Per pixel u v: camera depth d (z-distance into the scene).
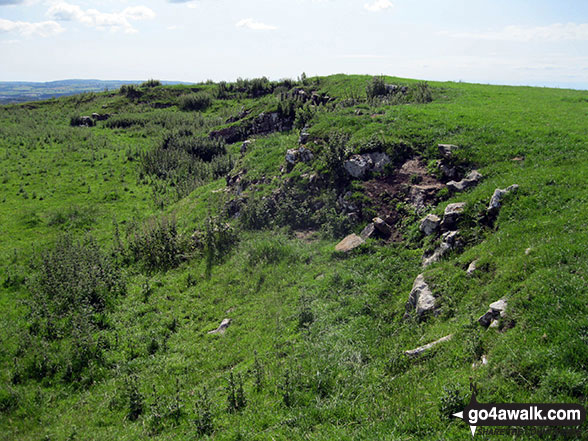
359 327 13.23
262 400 10.77
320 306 14.91
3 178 38.09
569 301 9.07
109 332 16.30
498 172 18.75
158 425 11.05
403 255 16.69
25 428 11.96
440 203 18.39
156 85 87.19
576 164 16.94
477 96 35.16
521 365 8.23
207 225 23.36
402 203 19.75
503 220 14.90
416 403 8.73
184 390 12.55
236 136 47.19
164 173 41.78
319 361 11.70
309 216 22.12
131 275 21.09
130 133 58.00
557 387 7.45
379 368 10.96
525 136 21.17
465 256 13.95
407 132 23.58
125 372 14.00
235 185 28.73
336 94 44.56
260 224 23.02
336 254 18.17
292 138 31.66
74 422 11.87
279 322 14.88
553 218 13.45
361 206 20.38
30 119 64.81
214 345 14.83
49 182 38.28
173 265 21.64
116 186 38.50
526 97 34.44
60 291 18.77
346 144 23.66
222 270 20.19
